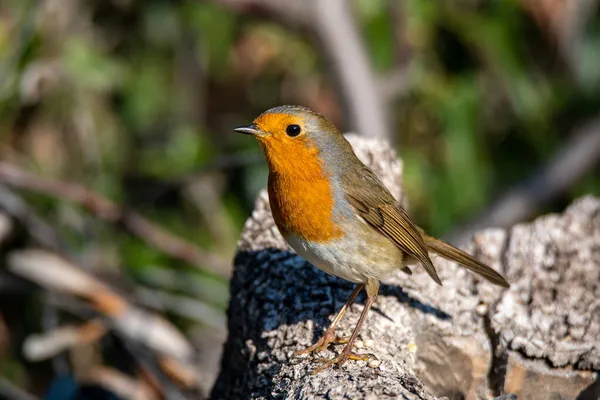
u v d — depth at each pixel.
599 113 13.40
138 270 12.08
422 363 7.73
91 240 11.88
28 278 11.20
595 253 8.59
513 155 13.52
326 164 7.43
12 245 11.55
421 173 12.66
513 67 12.76
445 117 12.52
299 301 7.86
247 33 12.88
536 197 13.03
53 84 12.23
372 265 7.55
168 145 12.67
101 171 12.50
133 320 10.78
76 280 10.98
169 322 11.84
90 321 11.28
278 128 7.39
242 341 7.99
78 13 12.36
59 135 12.45
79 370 11.55
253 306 7.96
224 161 11.96
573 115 13.55
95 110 12.55
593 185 13.48
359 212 7.48
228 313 8.48
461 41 12.99
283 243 8.49
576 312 7.93
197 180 12.66
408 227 7.69
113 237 12.20
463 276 8.41
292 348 7.37
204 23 12.54
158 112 12.80
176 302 11.77
